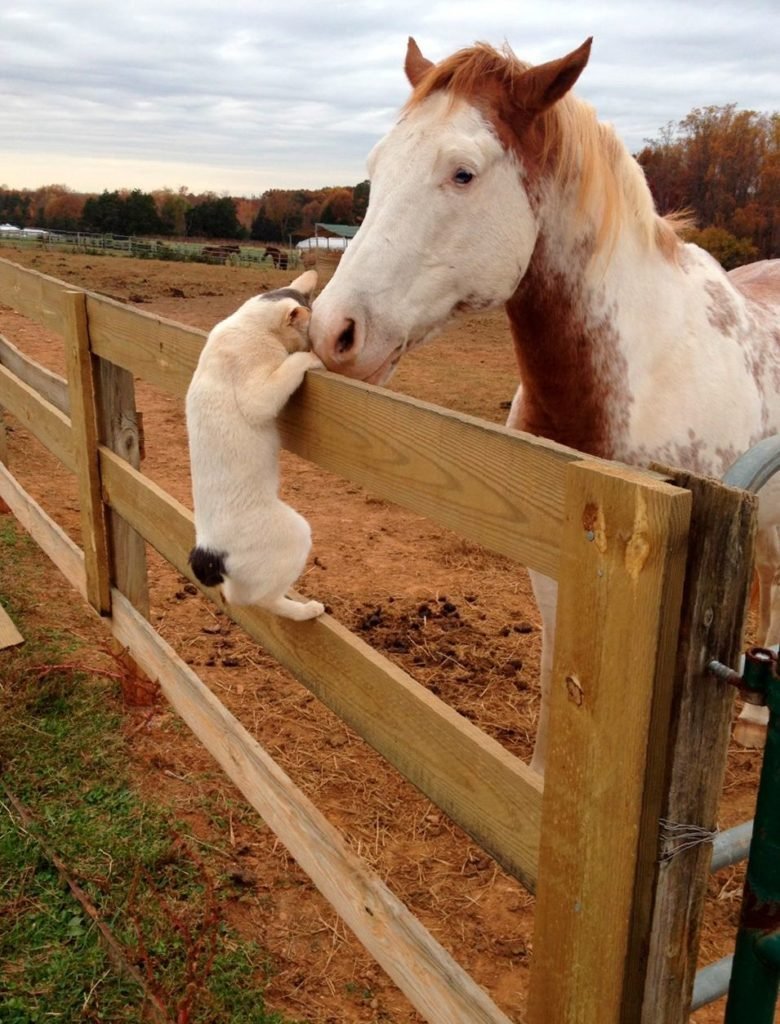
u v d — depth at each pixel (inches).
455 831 117.0
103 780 120.8
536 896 51.5
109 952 91.4
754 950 47.0
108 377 122.6
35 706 135.3
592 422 95.8
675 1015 48.3
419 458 57.0
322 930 98.7
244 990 88.9
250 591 77.1
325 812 119.3
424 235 86.5
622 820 43.9
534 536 47.9
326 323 82.5
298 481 267.0
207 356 75.5
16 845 106.7
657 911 45.2
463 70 87.0
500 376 424.8
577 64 84.4
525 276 93.4
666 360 94.0
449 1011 62.3
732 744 137.7
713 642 42.0
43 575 184.5
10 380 173.8
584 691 45.0
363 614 177.8
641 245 94.8
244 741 94.3
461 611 182.2
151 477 258.4
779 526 119.1
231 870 105.0
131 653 127.9
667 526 38.8
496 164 86.5
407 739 66.2
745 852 52.4
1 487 194.4
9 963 90.5
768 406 101.9
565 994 49.9
